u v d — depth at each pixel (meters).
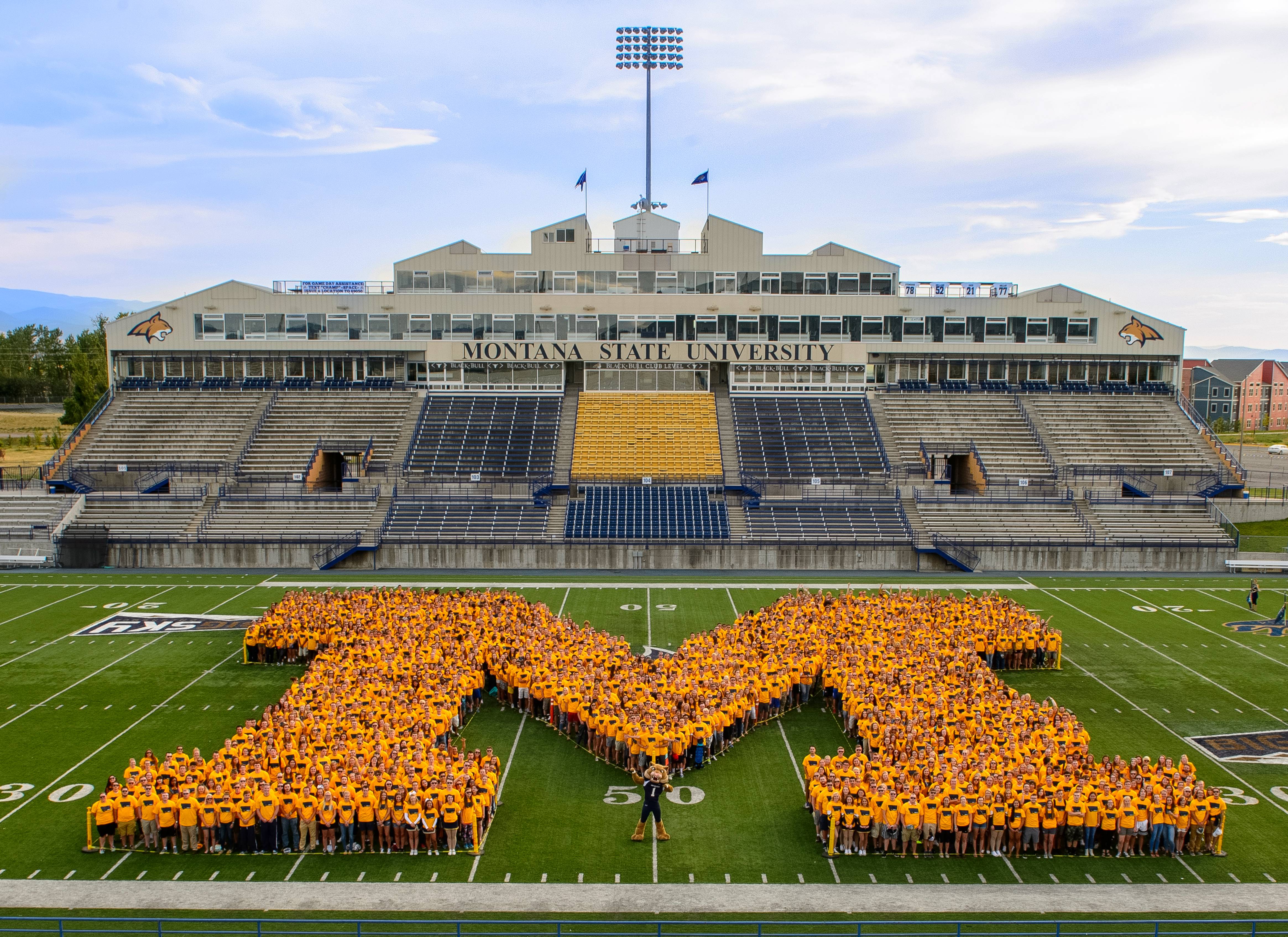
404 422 65.12
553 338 69.62
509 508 57.47
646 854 21.64
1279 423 139.12
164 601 45.41
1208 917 19.17
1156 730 29.39
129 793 21.75
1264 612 44.34
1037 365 71.00
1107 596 47.72
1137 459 63.03
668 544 53.78
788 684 30.33
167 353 70.38
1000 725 25.38
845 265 70.19
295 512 56.78
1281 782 25.62
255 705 30.83
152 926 18.50
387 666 29.44
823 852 21.77
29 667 34.78
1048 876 20.81
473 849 21.64
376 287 71.56
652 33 76.44
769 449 63.00
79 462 61.22
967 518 56.81
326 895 19.77
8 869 20.73
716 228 69.75
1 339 147.88
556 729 28.98
